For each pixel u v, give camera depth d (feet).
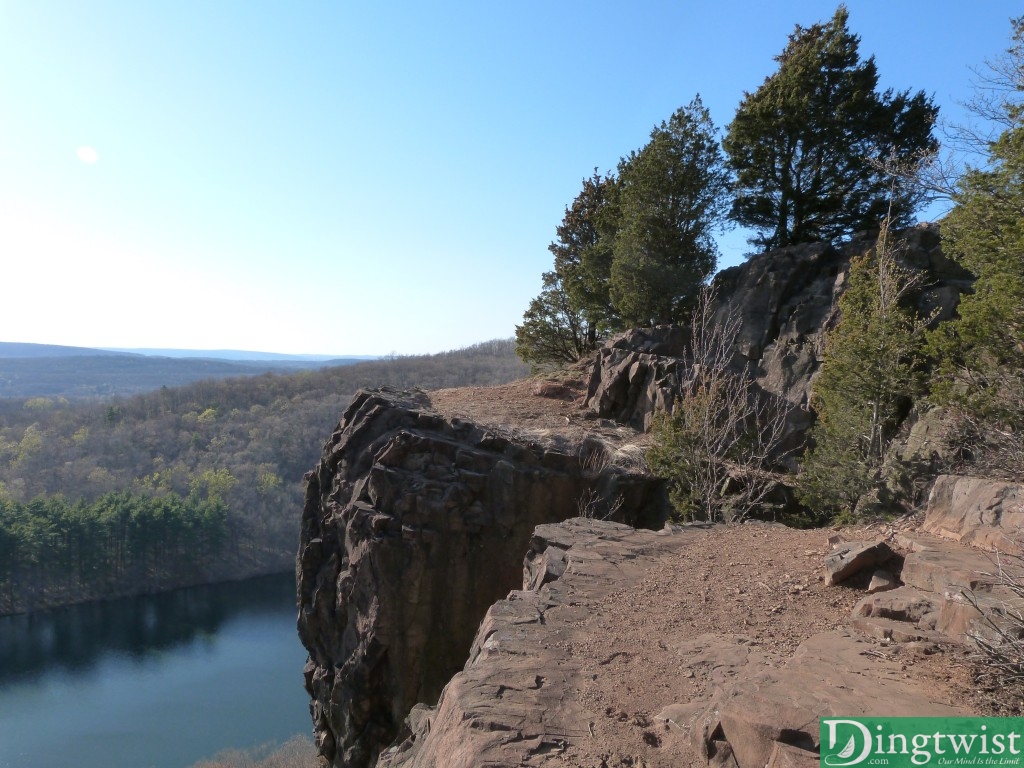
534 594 23.54
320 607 55.26
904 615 18.57
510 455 54.49
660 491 53.52
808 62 71.05
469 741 13.35
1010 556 18.38
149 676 127.24
